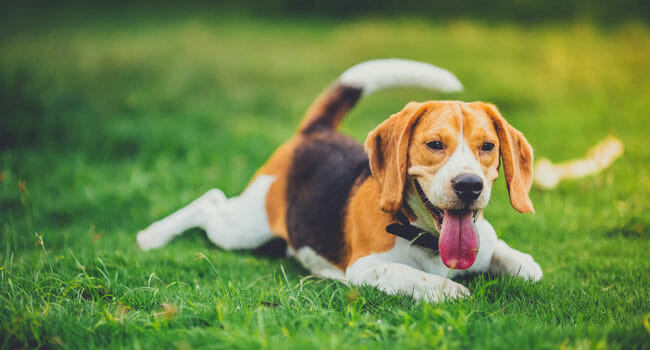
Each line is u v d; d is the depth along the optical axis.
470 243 2.79
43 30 13.70
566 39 12.32
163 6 18.09
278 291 2.99
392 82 4.34
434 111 2.92
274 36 13.70
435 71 4.30
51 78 8.35
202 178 5.55
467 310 2.61
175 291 3.12
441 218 2.90
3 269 3.28
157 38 12.20
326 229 3.53
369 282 3.02
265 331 2.41
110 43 11.37
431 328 2.40
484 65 9.97
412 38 11.97
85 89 8.19
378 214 3.17
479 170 2.72
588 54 10.99
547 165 5.51
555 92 9.07
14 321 2.47
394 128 2.99
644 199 4.61
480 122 2.88
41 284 3.11
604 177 5.13
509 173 2.98
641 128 7.05
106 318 2.56
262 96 8.87
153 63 9.76
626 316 2.64
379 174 3.04
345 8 16.80
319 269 3.63
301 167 3.93
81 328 2.52
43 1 17.89
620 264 3.47
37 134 6.42
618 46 11.71
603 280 3.29
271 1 17.56
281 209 3.99
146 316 2.66
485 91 8.82
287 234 3.88
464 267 2.77
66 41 11.69
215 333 2.36
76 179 5.43
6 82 7.86
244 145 6.43
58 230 4.41
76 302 2.85
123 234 4.40
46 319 2.55
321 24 15.47
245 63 10.48
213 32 13.80
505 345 2.23
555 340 2.31
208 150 6.29
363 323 2.50
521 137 3.07
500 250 3.29
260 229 4.05
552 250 3.89
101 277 3.39
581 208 4.65
